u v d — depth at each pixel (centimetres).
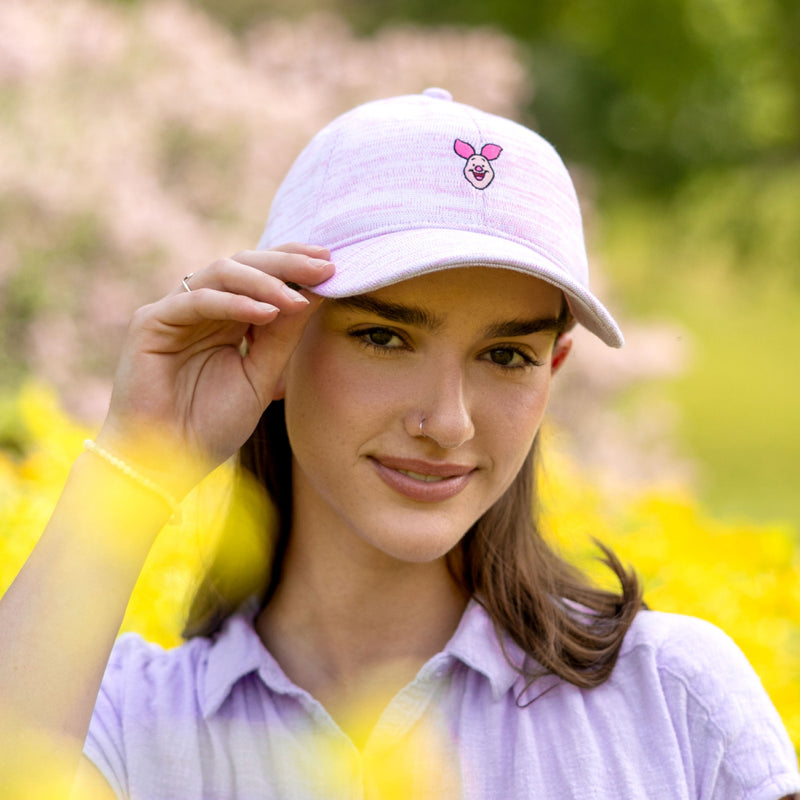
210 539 188
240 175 600
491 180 157
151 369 156
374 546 167
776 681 254
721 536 306
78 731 146
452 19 1134
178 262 528
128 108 574
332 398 156
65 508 154
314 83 678
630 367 666
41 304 506
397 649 169
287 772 159
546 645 162
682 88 1121
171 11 620
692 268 1301
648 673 160
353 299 152
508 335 155
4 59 536
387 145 158
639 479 672
